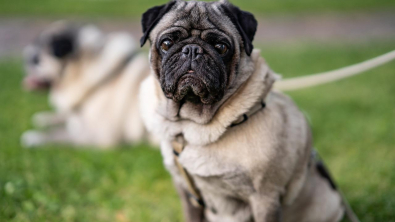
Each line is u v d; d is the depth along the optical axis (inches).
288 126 125.3
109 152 239.9
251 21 118.8
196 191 130.7
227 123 115.6
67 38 271.1
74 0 977.5
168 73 111.2
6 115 302.8
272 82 123.6
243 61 117.6
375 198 167.6
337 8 872.3
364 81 385.1
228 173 116.9
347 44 577.0
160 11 122.0
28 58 284.8
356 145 228.4
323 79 159.8
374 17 778.8
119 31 692.1
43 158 219.9
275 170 118.9
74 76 273.1
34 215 150.1
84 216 158.2
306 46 581.0
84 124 269.0
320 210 143.9
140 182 191.5
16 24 743.7
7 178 182.1
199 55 108.3
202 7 115.2
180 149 121.6
